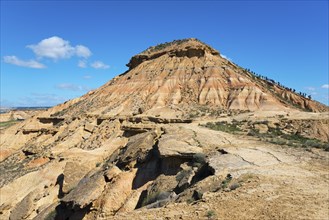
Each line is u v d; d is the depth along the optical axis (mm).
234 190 18562
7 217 44562
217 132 39562
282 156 26312
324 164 23938
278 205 15695
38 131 90938
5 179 62344
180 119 64000
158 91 88312
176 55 102062
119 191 30375
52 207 34344
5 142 89812
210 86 87062
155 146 33906
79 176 41656
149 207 20953
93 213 29781
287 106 83500
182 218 15672
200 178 23859
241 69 104375
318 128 46531
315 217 14102
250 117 58250
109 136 67875
